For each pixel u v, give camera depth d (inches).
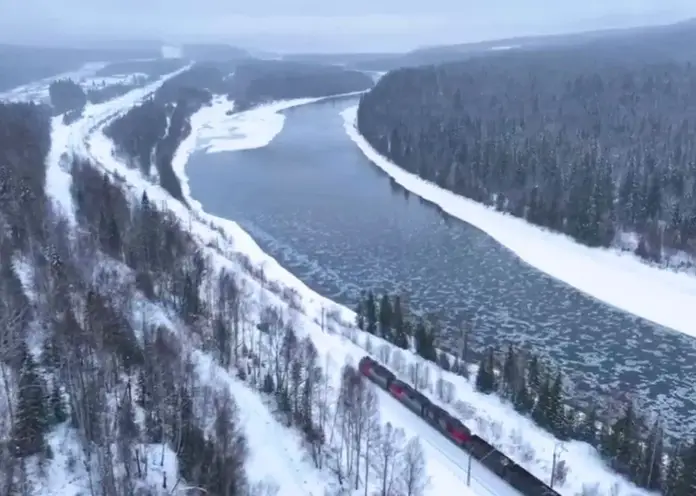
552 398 3548.2
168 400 3019.2
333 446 3161.9
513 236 6727.4
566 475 3149.6
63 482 2682.1
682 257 5876.0
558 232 6633.9
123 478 2568.9
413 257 6279.5
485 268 6043.3
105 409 2888.8
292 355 3607.3
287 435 3196.4
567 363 4525.1
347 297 5447.8
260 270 5492.1
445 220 7273.6
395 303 4576.8
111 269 4537.4
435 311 5206.7
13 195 5216.5
